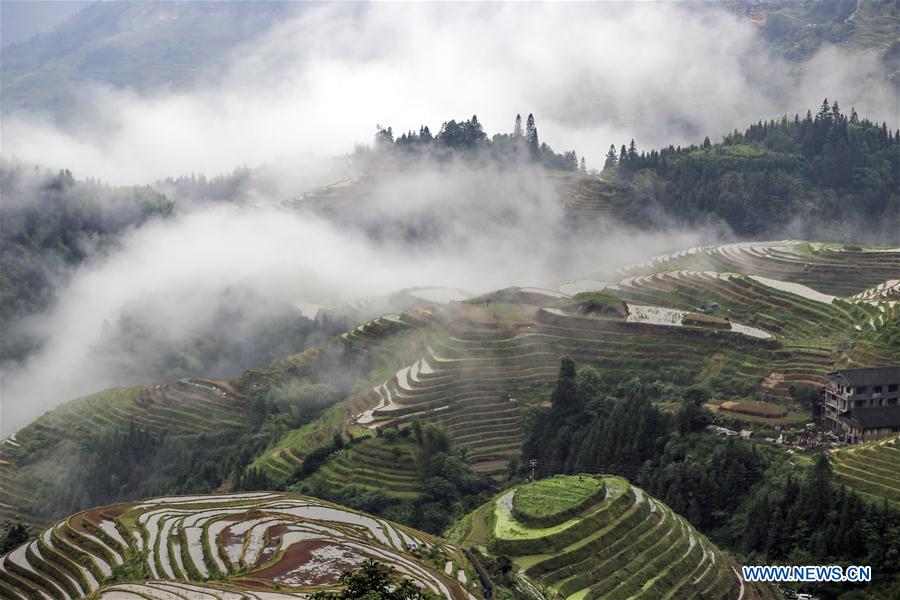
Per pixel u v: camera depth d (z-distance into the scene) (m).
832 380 176.62
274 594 107.56
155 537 130.38
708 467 164.38
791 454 163.62
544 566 135.88
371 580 98.44
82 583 121.81
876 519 140.75
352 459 190.00
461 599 115.44
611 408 192.25
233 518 136.62
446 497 176.50
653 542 144.38
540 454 190.25
